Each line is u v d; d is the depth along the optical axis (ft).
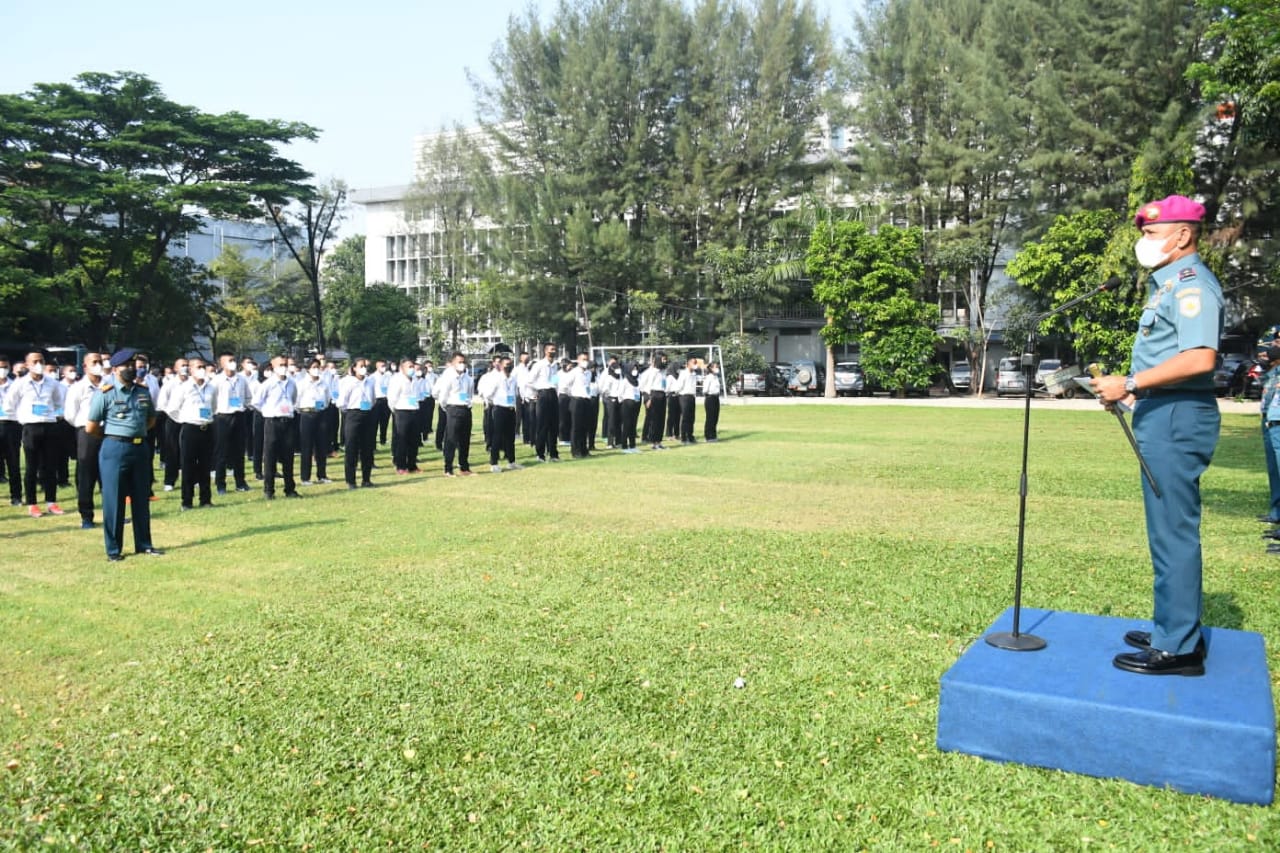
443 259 179.93
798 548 27.43
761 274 135.33
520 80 149.79
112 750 14.15
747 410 102.58
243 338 190.90
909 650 17.98
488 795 12.57
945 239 129.90
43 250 120.47
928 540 28.35
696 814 11.96
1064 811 11.69
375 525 32.71
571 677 16.84
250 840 11.59
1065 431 69.62
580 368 57.88
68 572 25.91
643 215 152.05
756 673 16.90
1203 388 13.10
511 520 33.32
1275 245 105.19
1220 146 106.42
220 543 29.94
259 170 135.44
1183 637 13.19
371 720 15.06
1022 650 14.47
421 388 58.59
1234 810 11.49
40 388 37.68
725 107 142.82
